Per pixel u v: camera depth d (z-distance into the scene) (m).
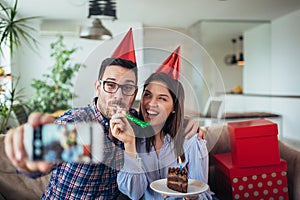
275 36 6.09
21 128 0.51
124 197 1.32
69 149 0.53
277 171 1.40
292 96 5.22
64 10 4.82
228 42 8.05
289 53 5.59
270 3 4.73
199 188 1.11
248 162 1.37
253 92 7.00
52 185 1.08
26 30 5.50
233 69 8.24
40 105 4.42
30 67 5.54
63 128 0.53
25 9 4.68
